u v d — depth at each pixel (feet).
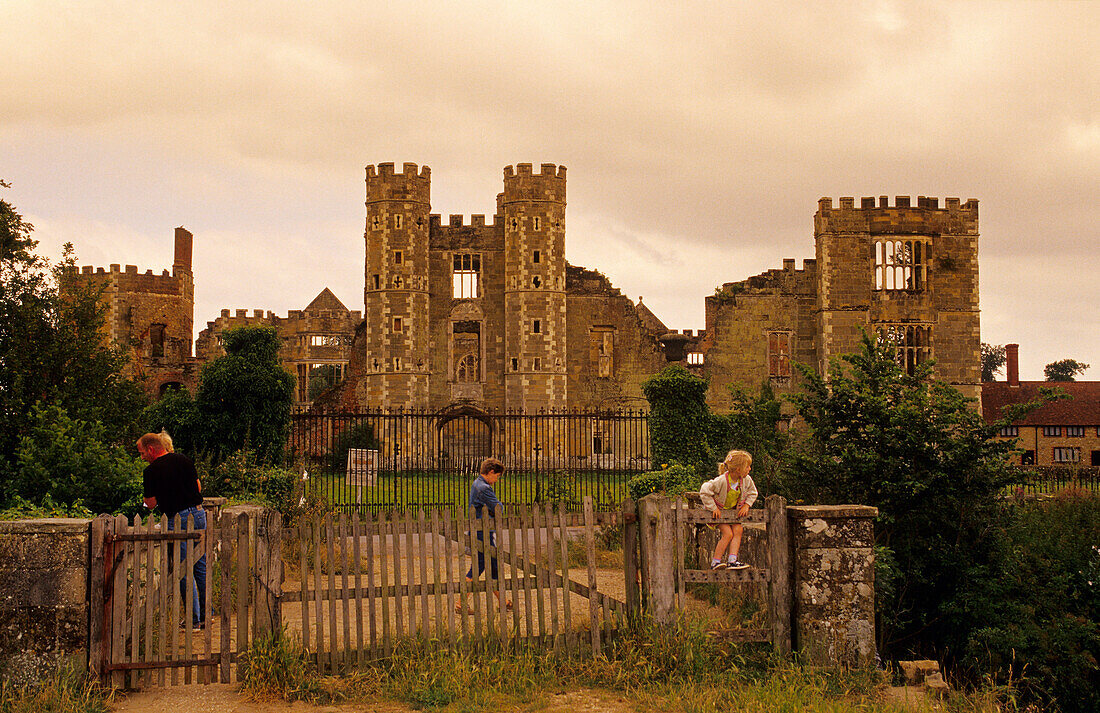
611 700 29.12
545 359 173.99
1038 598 47.85
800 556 32.91
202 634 36.60
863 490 47.78
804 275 182.80
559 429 172.24
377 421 139.33
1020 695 44.01
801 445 53.31
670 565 32.50
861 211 176.35
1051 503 62.75
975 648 45.42
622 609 32.91
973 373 175.94
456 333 194.39
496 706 28.32
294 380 84.94
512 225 176.86
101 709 27.48
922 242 177.06
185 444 80.64
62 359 76.02
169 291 217.56
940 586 48.06
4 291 75.20
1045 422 204.13
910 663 33.88
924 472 47.47
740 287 182.09
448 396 176.86
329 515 31.09
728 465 33.58
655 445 82.33
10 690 28.12
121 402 78.89
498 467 40.01
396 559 31.14
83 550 29.32
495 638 31.65
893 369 50.90
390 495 85.35
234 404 81.56
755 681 30.42
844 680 31.27
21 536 29.07
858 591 32.91
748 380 180.14
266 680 29.07
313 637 35.96
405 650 30.76
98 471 49.62
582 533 60.23
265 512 36.78
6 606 28.86
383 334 172.86
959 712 31.12
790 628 33.12
